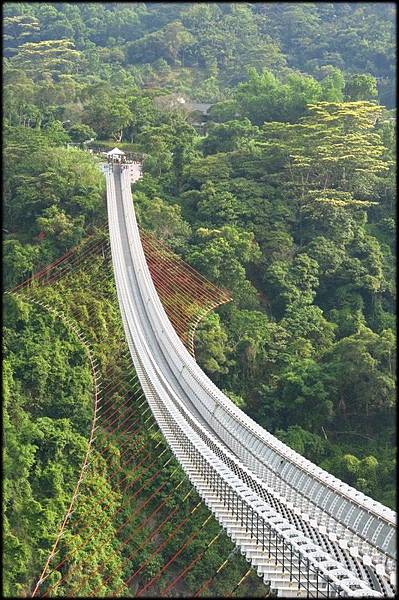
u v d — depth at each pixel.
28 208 124.94
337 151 142.75
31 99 193.62
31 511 69.38
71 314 105.19
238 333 116.19
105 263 120.12
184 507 84.62
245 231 130.12
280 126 154.50
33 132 149.75
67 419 85.69
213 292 121.06
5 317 98.31
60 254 119.12
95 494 79.94
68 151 140.38
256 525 52.78
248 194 139.50
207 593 78.81
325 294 128.25
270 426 103.88
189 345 108.12
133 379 97.00
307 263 125.56
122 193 138.50
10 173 131.50
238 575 79.94
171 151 161.25
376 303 125.88
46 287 110.31
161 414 81.00
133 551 78.69
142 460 88.81
